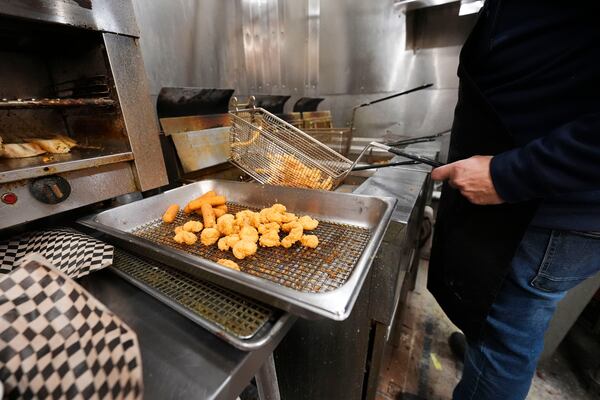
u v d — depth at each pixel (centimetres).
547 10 55
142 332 49
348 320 89
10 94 83
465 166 66
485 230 75
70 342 35
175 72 150
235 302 53
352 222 88
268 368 54
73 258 60
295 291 46
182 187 103
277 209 90
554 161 50
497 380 86
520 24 59
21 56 84
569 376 138
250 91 213
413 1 182
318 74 279
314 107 265
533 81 60
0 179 57
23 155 71
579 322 167
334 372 99
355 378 103
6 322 33
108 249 63
